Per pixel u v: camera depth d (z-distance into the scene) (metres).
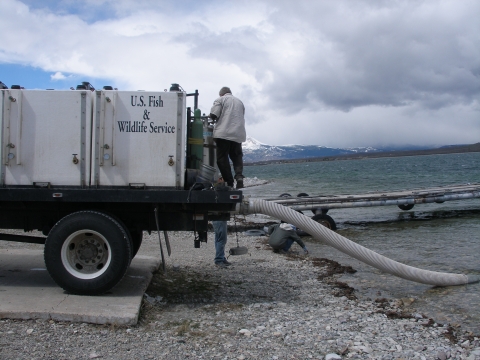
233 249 7.75
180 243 12.51
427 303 7.31
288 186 47.84
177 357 4.74
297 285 8.25
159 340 5.17
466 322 6.39
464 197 19.02
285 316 6.32
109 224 6.05
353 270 9.63
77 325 5.36
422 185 45.72
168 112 6.22
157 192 6.09
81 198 6.04
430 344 5.41
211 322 5.95
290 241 11.68
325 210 16.80
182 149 6.23
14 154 6.16
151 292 7.05
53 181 6.18
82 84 6.25
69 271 6.10
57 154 6.16
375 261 7.94
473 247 12.39
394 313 6.55
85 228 6.06
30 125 6.17
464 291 8.02
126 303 5.88
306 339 5.40
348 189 41.34
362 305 7.04
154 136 6.22
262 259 10.69
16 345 4.71
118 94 6.18
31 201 6.32
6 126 6.14
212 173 6.68
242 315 6.30
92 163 6.15
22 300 5.80
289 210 7.80
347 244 7.93
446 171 83.44
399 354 5.04
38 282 6.81
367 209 23.03
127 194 6.07
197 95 7.05
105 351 4.76
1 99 6.14
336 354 4.90
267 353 4.95
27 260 8.27
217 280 8.38
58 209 6.49
